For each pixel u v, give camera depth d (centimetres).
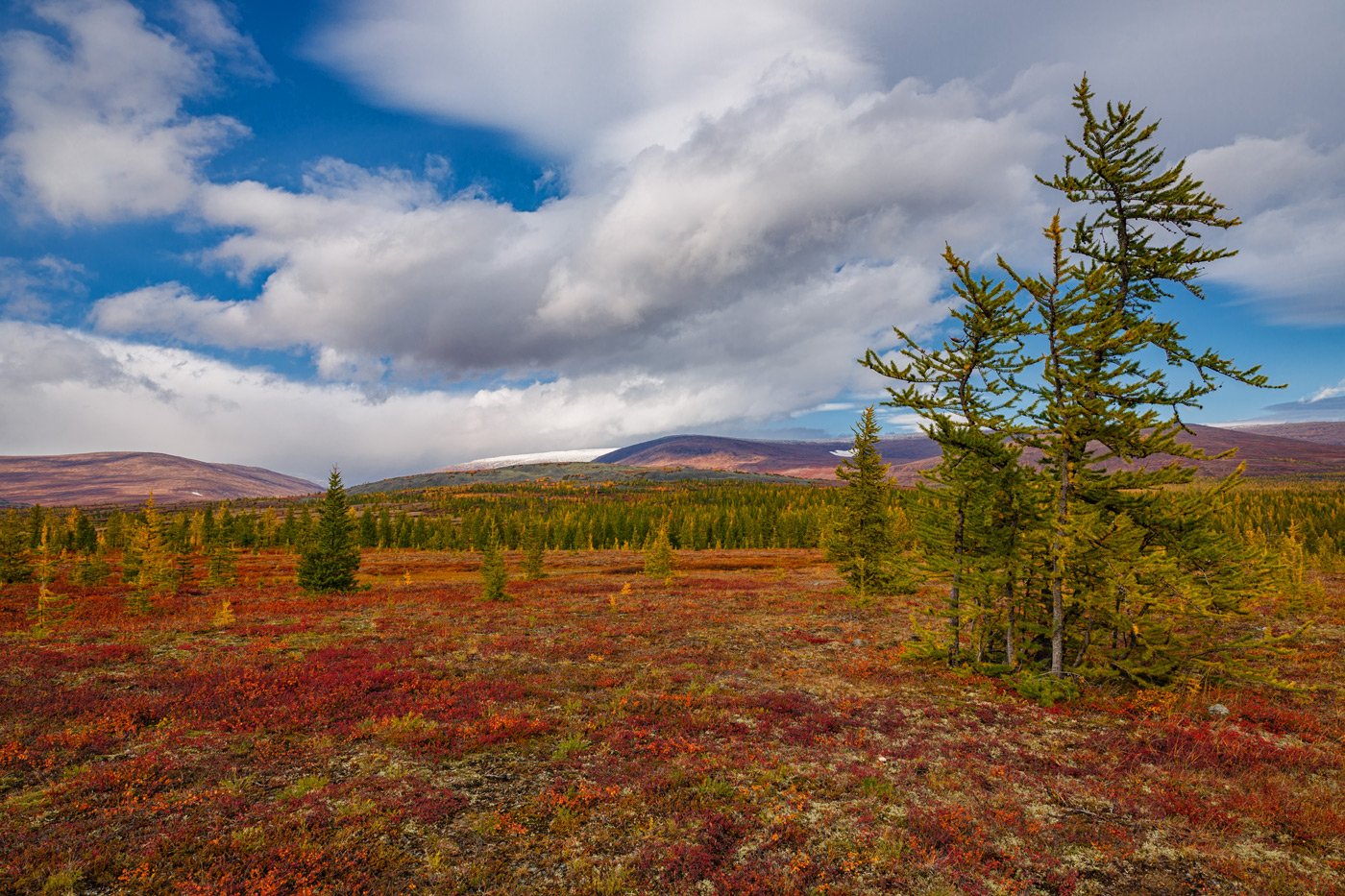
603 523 11681
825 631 2562
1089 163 1555
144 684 1580
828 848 870
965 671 1808
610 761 1169
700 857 828
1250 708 1413
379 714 1398
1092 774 1122
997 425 1627
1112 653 1678
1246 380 1347
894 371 1714
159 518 4184
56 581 4594
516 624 2717
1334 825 912
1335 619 2511
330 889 738
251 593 4141
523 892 753
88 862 771
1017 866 830
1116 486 1510
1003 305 1541
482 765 1137
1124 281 1588
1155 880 802
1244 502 8638
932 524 1852
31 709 1345
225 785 1009
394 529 11450
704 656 2088
